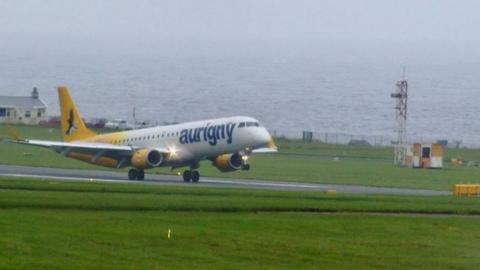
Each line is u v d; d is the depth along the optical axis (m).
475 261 135.12
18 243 131.00
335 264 129.50
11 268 115.88
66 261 121.56
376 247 142.50
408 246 144.38
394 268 128.62
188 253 131.75
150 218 159.62
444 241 149.62
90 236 139.50
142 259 126.19
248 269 123.69
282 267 126.12
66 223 149.88
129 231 145.12
